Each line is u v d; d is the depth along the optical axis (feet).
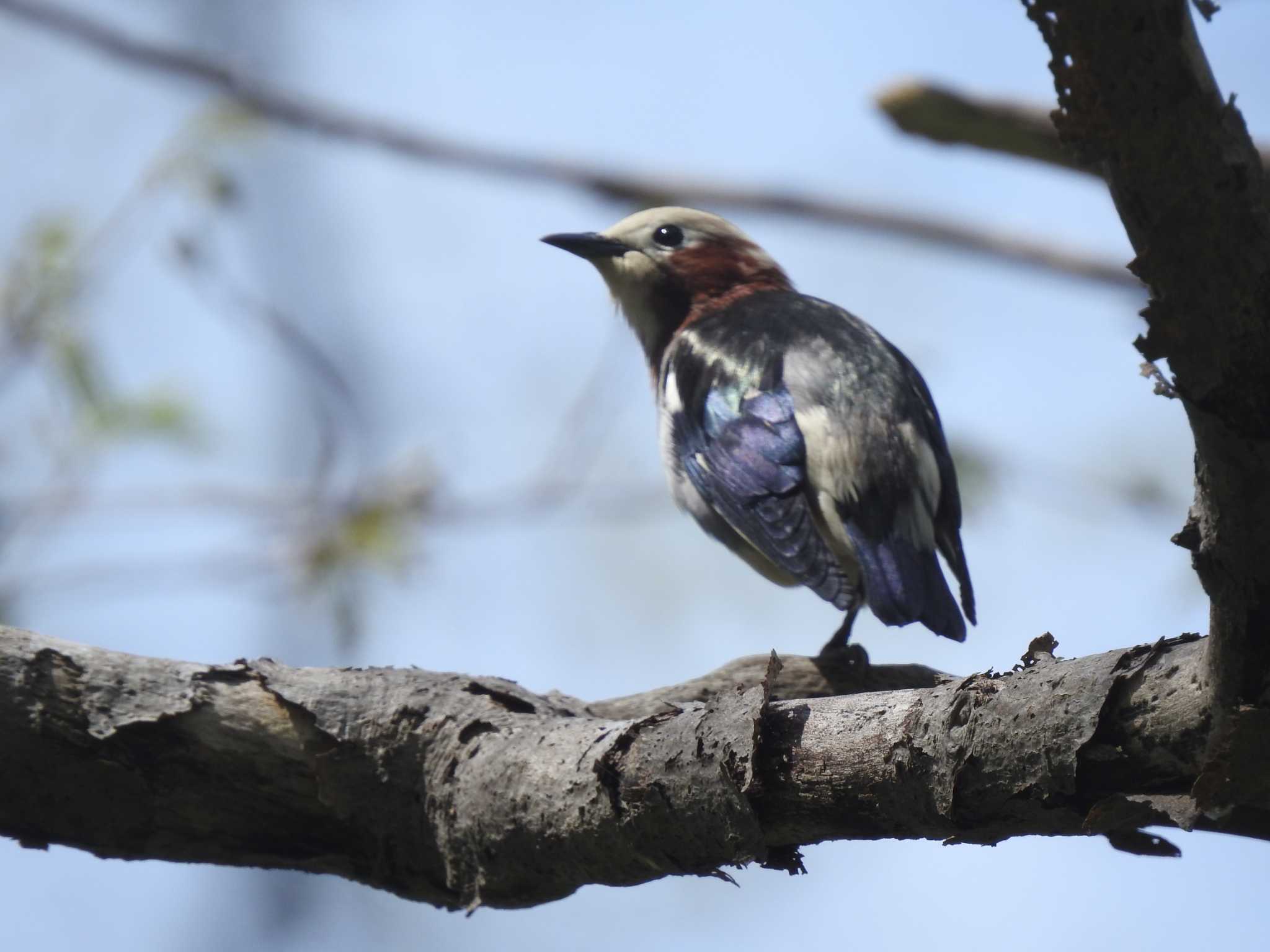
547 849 23.34
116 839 24.77
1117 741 18.99
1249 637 17.39
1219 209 15.51
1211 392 16.28
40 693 23.82
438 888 25.18
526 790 23.26
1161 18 14.89
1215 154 15.37
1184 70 15.11
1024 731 19.39
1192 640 19.12
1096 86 15.46
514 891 24.21
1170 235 15.78
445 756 24.21
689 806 21.75
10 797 24.20
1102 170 16.28
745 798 21.25
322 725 24.31
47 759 23.98
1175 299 16.06
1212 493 16.85
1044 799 19.44
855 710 21.20
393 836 24.84
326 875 25.91
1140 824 18.85
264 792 24.64
